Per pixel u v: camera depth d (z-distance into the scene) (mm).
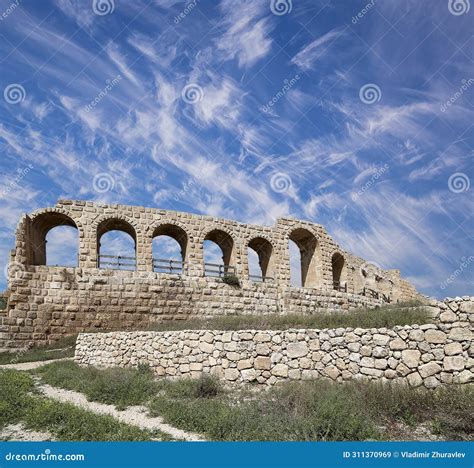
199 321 26938
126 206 36469
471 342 13617
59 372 20797
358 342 15227
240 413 12688
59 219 36375
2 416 13227
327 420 11367
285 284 40938
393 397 12719
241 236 40281
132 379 17859
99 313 33594
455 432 11062
